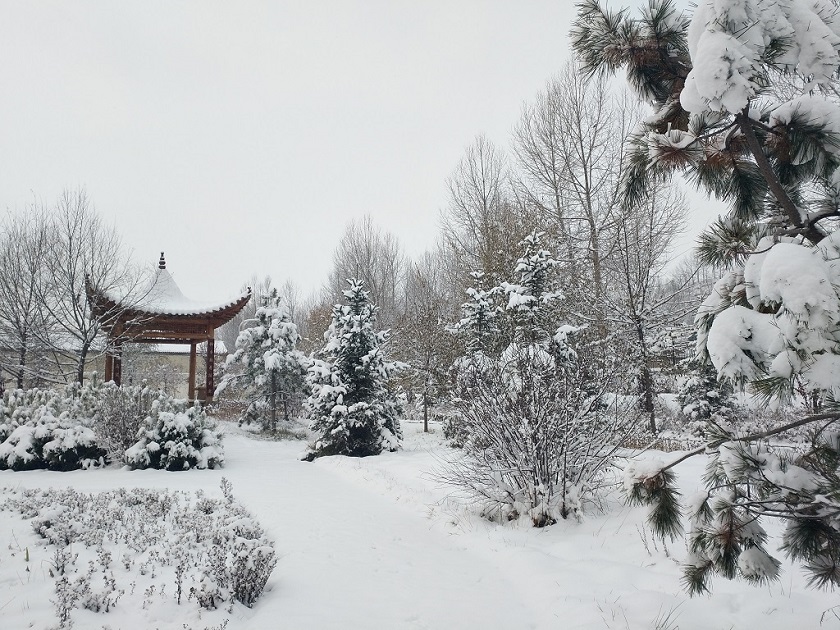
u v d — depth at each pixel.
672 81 3.01
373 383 15.47
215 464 12.05
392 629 4.03
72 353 19.36
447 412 18.34
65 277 17.14
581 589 4.58
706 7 2.19
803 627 3.60
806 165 2.61
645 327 15.68
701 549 2.49
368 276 37.66
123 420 11.82
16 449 11.06
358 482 10.26
